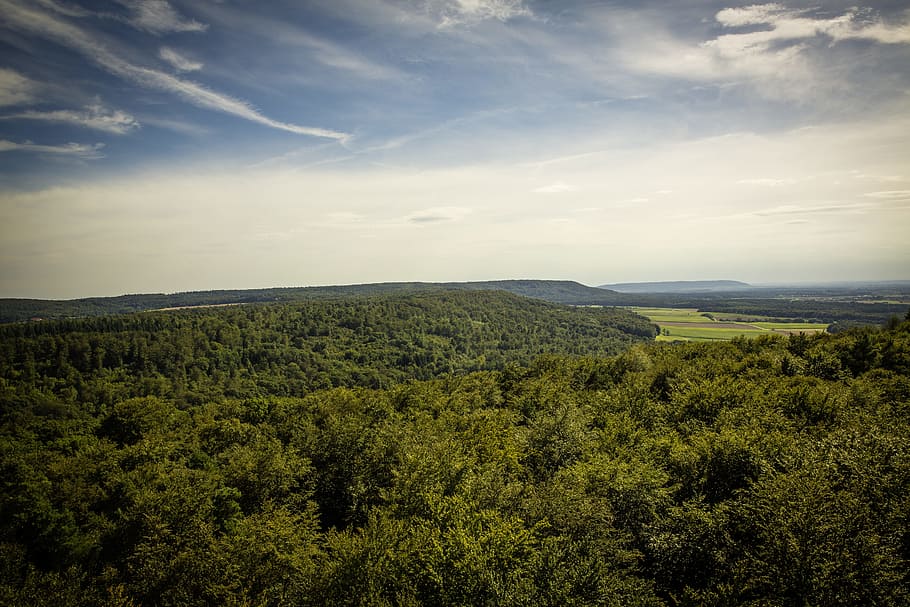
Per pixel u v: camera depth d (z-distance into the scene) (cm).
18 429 7338
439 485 3189
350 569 2453
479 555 2156
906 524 2091
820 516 1973
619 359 8325
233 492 3969
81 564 3350
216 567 2781
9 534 3516
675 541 2406
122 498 4025
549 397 6284
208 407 9131
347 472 4556
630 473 2884
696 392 4541
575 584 2009
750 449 2925
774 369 5650
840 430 2991
